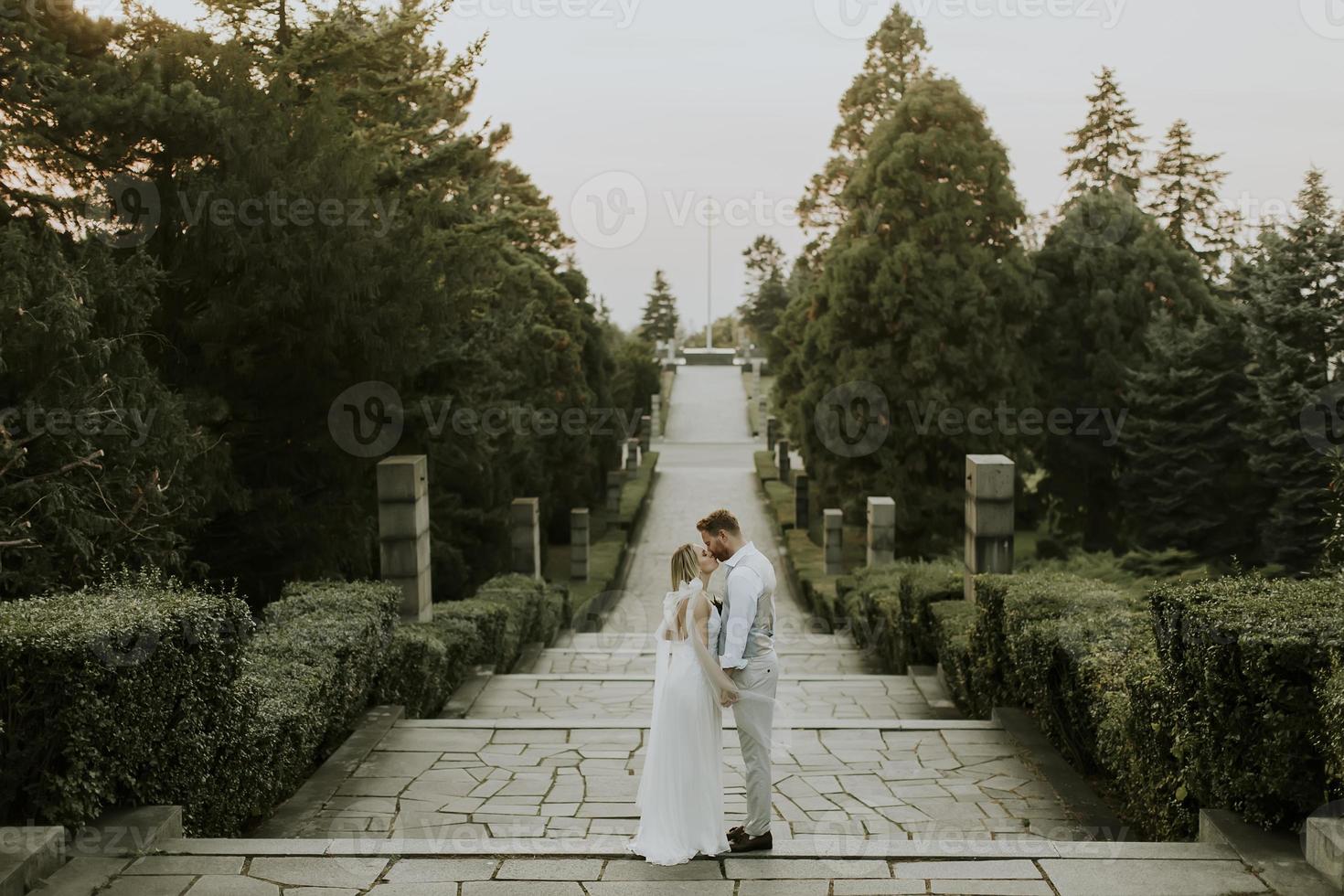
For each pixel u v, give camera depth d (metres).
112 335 10.11
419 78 17.14
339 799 6.59
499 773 7.11
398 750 7.68
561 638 19.11
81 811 4.88
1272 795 4.84
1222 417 22.62
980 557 11.94
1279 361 19.95
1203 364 23.27
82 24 11.77
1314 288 20.02
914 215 26.69
